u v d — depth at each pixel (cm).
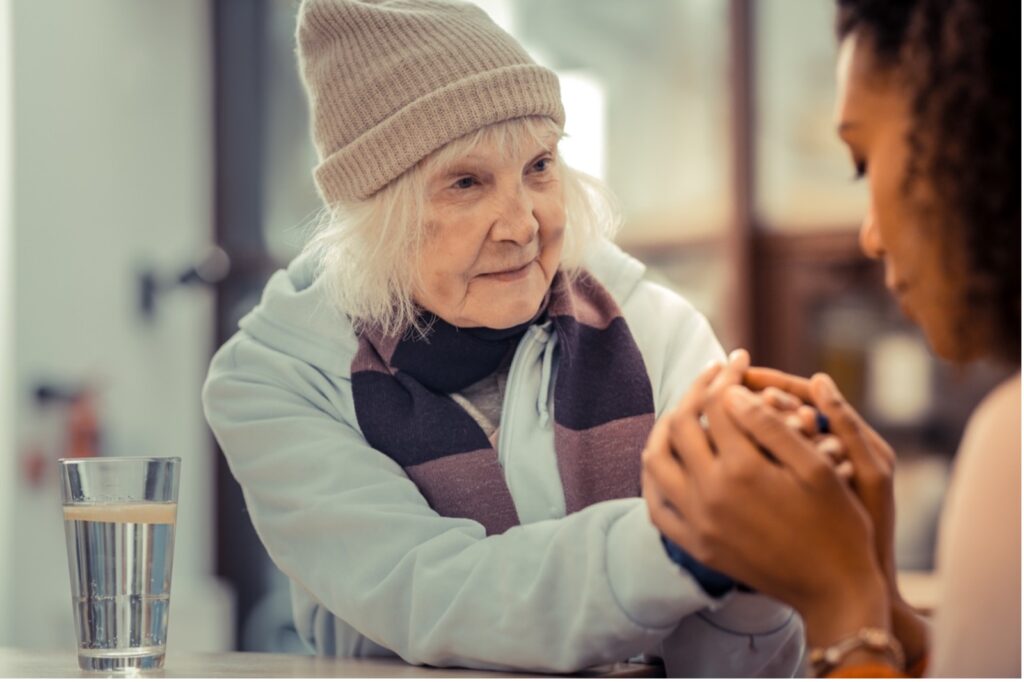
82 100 357
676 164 365
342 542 109
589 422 120
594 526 94
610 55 368
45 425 334
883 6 85
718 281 361
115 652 95
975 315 82
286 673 96
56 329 341
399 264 118
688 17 364
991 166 80
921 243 84
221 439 121
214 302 400
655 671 105
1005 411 71
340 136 120
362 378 121
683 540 82
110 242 367
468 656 98
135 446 371
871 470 85
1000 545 69
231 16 404
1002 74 80
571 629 92
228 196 402
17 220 326
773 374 90
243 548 396
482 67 115
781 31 358
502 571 97
